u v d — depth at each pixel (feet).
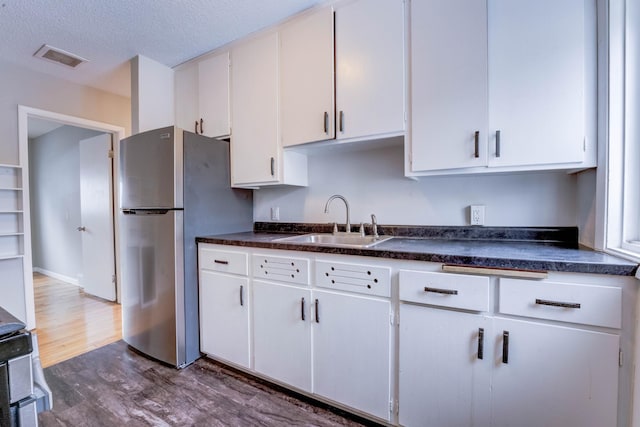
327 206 6.91
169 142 6.11
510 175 5.32
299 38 6.05
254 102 6.70
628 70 3.63
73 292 11.76
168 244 6.19
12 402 1.53
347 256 4.69
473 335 3.82
